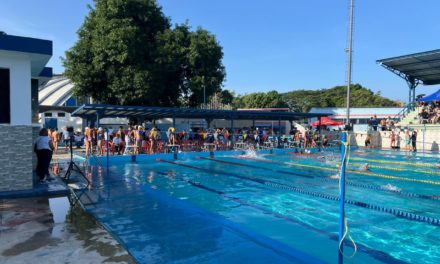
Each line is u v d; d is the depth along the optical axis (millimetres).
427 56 24125
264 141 24984
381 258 4922
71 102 37031
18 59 7883
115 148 18766
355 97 69375
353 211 7520
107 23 22266
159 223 6250
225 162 17047
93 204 7594
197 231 5816
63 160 15719
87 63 23547
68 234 5156
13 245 4660
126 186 9992
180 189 10000
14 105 7852
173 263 4480
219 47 26672
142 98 23391
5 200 7254
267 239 5484
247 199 8688
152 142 18984
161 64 23734
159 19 25188
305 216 7074
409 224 6535
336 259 4848
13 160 7715
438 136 24234
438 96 24953
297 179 11875
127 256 4324
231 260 4629
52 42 7801
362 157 19859
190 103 27938
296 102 76875
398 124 28797
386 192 9656
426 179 11938
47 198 7566
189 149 21484
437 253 5121
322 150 24469
